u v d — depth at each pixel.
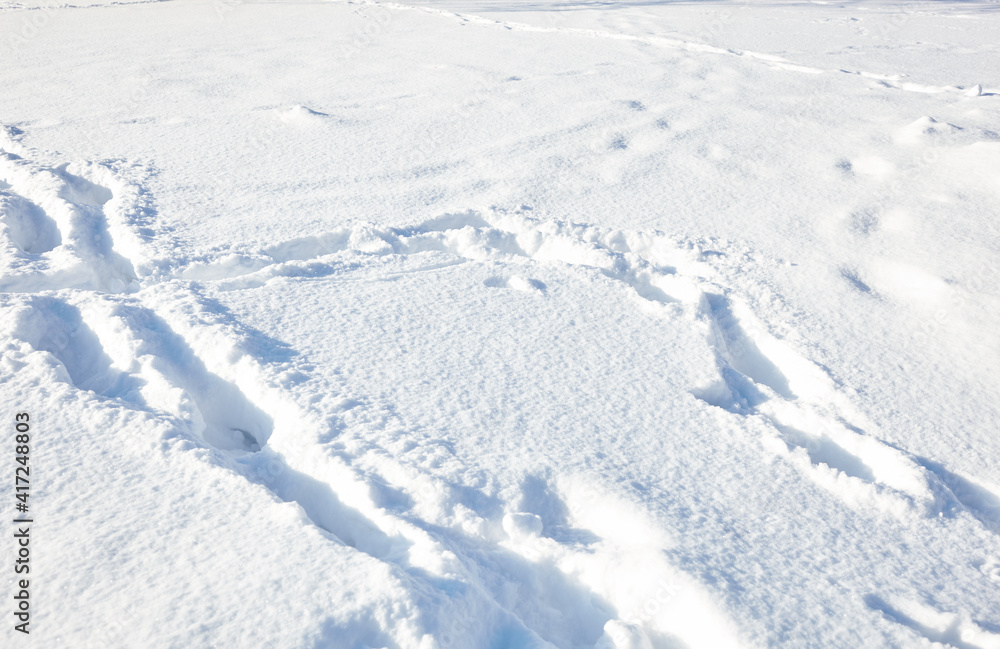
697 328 3.73
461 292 3.96
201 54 10.83
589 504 2.51
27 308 3.22
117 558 2.05
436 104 7.97
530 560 2.31
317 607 1.91
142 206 4.89
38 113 7.31
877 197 5.41
